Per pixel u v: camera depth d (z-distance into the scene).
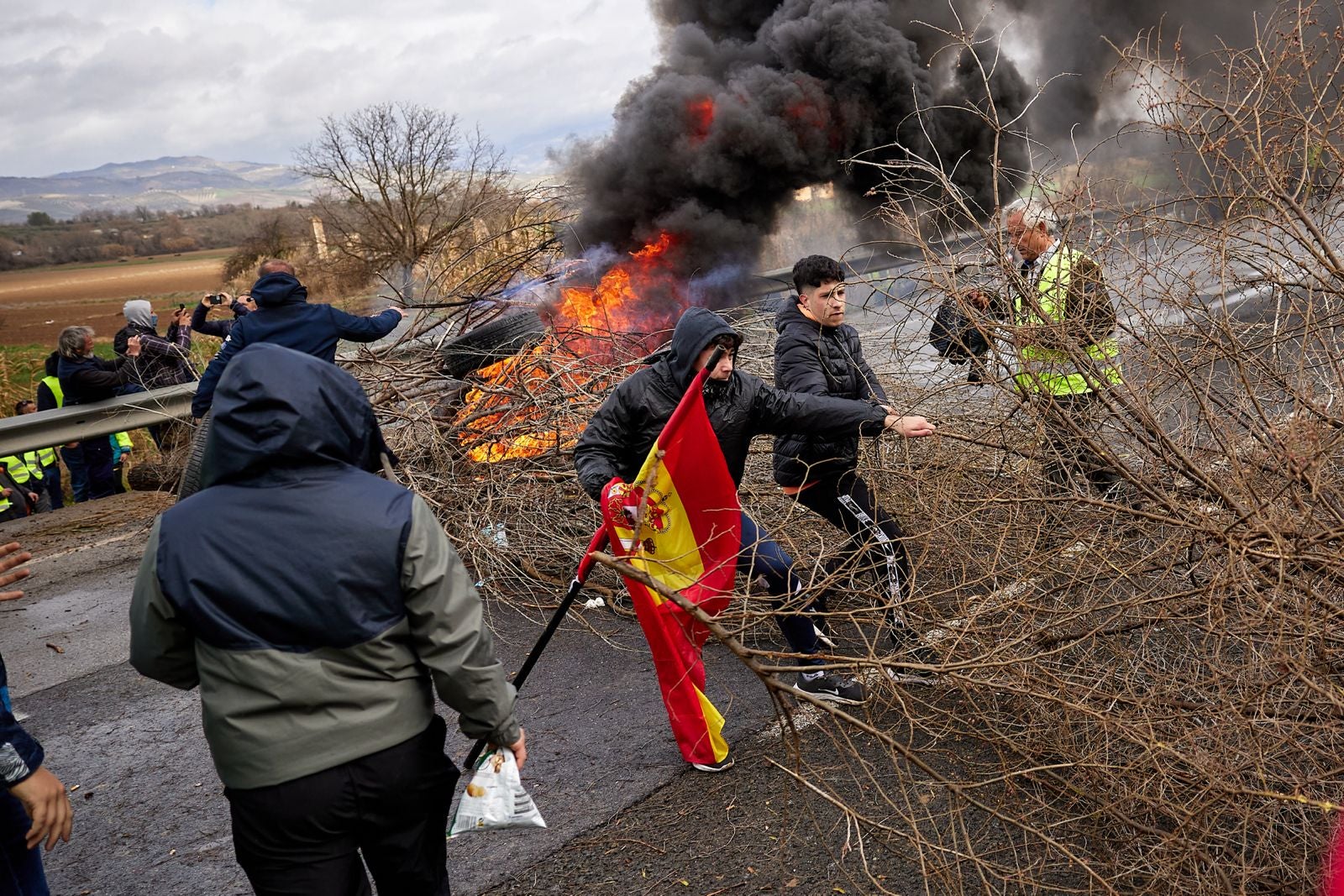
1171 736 3.07
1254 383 3.58
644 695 4.41
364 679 2.23
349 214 20.08
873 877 3.12
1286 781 2.73
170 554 2.21
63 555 7.38
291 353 2.30
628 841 3.42
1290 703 2.90
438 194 19.44
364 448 2.39
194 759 4.33
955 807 3.37
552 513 5.88
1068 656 3.67
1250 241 3.51
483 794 2.54
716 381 3.81
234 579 2.17
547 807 3.67
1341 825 2.61
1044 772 3.28
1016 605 3.47
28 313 41.09
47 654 5.62
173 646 2.27
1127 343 3.73
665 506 3.68
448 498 6.02
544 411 6.27
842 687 3.96
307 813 2.19
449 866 3.39
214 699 2.20
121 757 4.40
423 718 2.33
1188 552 3.36
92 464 8.98
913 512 4.78
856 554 3.94
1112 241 3.77
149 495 8.82
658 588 2.89
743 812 3.50
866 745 3.79
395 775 2.25
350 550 2.19
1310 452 2.96
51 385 9.30
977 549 4.45
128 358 8.45
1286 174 3.43
